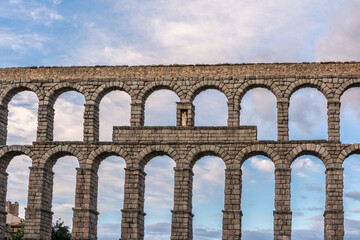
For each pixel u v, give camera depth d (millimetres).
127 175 74750
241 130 74312
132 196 74188
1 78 80000
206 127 74875
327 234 70438
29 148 76875
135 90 77375
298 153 72750
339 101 74125
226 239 71562
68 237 101938
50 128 78688
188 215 73062
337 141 72688
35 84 79312
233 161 73375
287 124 74000
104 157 77250
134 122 76438
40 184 75875
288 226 71000
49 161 76875
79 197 74875
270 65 76125
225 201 72562
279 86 75188
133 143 75438
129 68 78188
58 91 79188
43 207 75875
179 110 76125
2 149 77188
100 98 78500
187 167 73938
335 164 72062
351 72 75000
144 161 75812
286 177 72188
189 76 76875
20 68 80062
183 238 72312
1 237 77688
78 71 78938
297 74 75438
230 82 76062
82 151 76000
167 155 76062
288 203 71500
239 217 72000
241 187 74000
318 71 75312
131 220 73562
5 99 79562
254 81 75750
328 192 71500
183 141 74812
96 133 77688
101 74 78375
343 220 70562
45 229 76125
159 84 77062
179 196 73375
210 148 74062
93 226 75688
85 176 75250
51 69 79500
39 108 78375
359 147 72125
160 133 75625
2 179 78062
